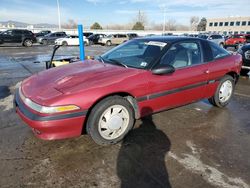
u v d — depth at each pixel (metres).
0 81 6.62
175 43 3.62
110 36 28.77
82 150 2.91
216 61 4.09
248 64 7.46
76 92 2.65
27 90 2.92
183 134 3.38
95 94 2.71
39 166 2.59
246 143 3.16
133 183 2.36
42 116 2.52
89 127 2.83
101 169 2.56
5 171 2.49
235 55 4.61
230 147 3.05
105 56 3.98
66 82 2.87
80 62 3.81
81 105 2.64
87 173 2.49
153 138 3.24
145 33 53.34
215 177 2.46
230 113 4.24
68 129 2.66
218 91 4.24
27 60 11.54
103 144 2.97
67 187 2.29
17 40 21.59
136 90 3.05
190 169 2.58
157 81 3.24
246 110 4.43
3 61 11.12
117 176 2.45
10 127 3.50
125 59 3.65
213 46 4.21
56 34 26.69
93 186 2.31
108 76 2.98
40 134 2.65
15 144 3.02
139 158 2.77
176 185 2.34
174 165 2.65
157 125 3.64
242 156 2.85
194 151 2.94
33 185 2.31
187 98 3.75
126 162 2.69
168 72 3.15
